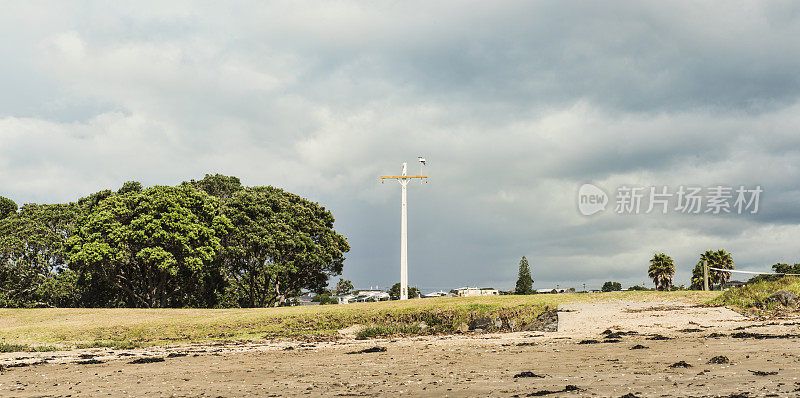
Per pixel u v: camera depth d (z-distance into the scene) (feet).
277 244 241.76
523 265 393.09
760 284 132.16
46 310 191.42
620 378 41.73
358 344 94.17
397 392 40.68
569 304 140.87
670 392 34.71
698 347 60.18
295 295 280.10
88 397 44.57
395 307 151.33
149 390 47.47
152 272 229.45
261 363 67.05
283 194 271.28
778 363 45.24
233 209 242.78
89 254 209.77
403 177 257.96
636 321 103.19
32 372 63.41
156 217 218.59
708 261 307.17
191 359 75.05
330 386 45.34
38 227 247.29
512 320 131.54
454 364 57.41
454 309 141.90
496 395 37.19
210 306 256.73
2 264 242.17
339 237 277.85
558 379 42.96
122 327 142.00
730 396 32.27
